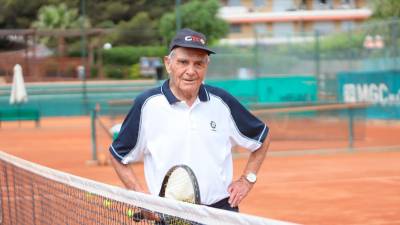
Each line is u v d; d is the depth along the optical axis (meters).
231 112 4.28
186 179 3.92
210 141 4.18
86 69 50.22
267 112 19.64
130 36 58.72
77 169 16.67
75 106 44.84
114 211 4.23
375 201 11.02
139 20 59.72
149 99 4.18
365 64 27.62
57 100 45.16
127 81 47.66
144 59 52.69
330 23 68.25
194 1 58.41
